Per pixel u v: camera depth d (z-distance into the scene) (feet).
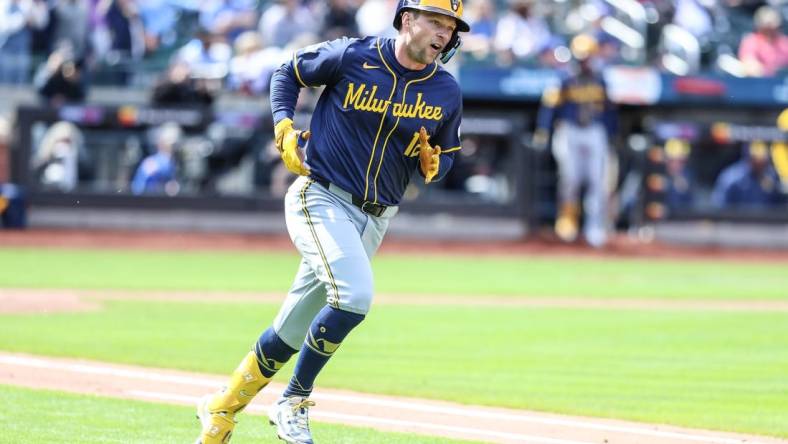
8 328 124.57
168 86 244.42
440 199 253.85
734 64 274.16
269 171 247.70
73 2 258.16
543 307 163.12
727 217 259.80
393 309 156.66
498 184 255.70
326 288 66.39
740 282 205.26
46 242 232.12
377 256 236.63
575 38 261.24
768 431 82.07
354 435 76.74
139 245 236.22
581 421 84.69
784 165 261.24
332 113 67.97
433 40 66.08
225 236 246.06
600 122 243.40
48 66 247.29
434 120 68.80
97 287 170.50
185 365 104.73
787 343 130.11
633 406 90.84
